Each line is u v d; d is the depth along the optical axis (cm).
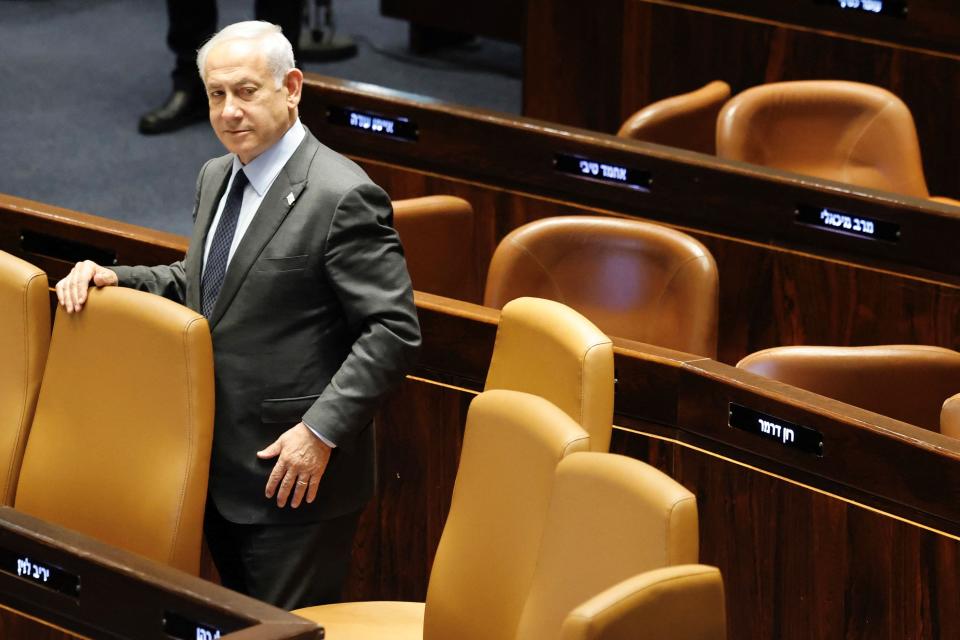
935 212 1545
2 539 1023
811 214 1614
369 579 1438
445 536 1080
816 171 1891
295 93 1131
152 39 3064
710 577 829
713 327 1477
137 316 1143
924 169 2098
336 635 1123
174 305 1133
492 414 1045
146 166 2428
